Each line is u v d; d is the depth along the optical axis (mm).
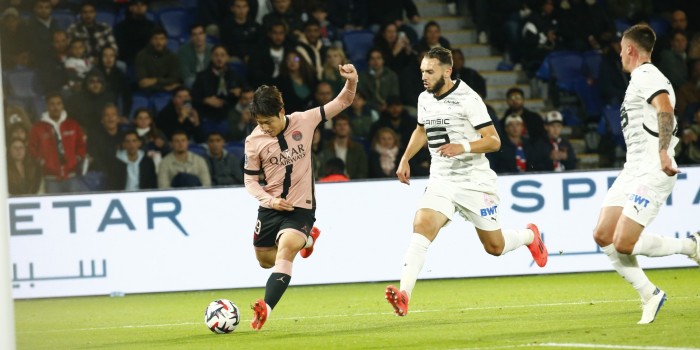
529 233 28766
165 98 54219
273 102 25203
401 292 23875
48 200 41062
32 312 36469
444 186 25938
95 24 55312
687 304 29219
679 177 41406
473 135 25828
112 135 50750
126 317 33094
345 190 41594
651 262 41750
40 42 54250
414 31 57688
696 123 52750
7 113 51656
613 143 55156
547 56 58656
